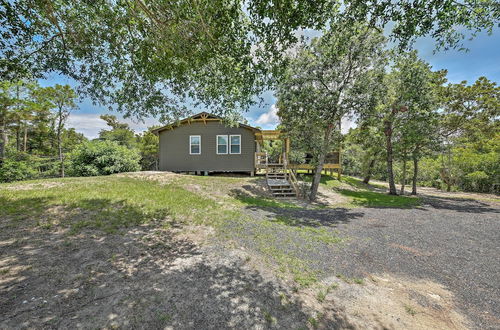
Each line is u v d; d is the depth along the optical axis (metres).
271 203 8.49
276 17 3.48
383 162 16.64
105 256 3.14
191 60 4.48
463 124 12.19
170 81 5.69
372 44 8.90
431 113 10.98
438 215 7.06
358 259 3.68
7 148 16.30
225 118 7.09
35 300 2.10
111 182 8.56
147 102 6.09
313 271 3.19
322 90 10.08
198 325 1.96
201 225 4.88
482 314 2.40
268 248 3.91
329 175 18.02
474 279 3.14
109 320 1.92
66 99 17.42
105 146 14.64
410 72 10.84
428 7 3.07
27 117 15.09
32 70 4.75
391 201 10.36
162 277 2.73
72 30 4.62
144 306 2.16
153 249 3.51
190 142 14.59
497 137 14.35
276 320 2.11
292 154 14.97
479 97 11.68
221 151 14.45
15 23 3.95
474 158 14.78
